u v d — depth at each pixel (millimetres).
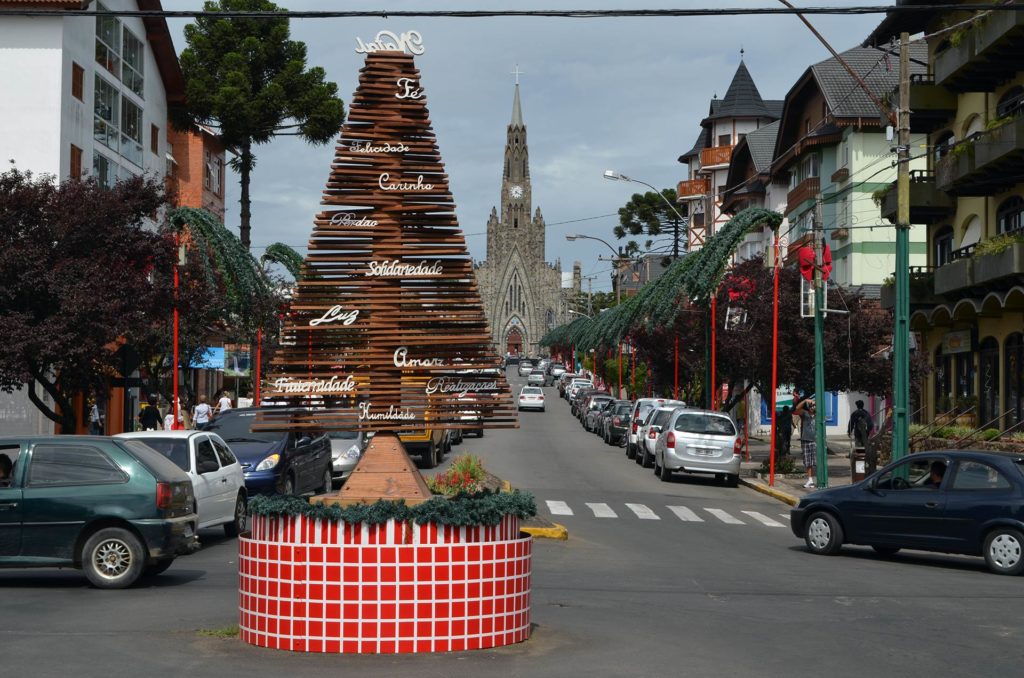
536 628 10766
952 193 33812
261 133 44156
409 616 9430
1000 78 33000
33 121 35281
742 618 11727
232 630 10375
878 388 36938
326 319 11078
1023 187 31703
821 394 29609
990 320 33688
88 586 13898
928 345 39594
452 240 11203
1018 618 11930
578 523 22047
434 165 11242
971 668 9391
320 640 9430
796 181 56469
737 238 34344
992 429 30812
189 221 30406
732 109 82625
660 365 49188
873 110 47812
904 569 16391
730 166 68688
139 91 43562
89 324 24188
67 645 9797
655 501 27328
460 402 11078
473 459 21344
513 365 161125
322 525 9453
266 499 9680
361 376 11031
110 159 40312
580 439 53188
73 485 13812
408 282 11164
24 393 34281
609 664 9172
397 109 11242
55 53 35438
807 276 30000
